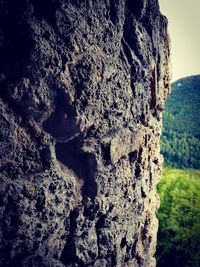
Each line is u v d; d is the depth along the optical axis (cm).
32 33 1107
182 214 4000
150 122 1784
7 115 1119
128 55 1500
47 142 1233
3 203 1111
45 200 1208
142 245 1880
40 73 1142
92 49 1275
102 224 1468
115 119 1441
